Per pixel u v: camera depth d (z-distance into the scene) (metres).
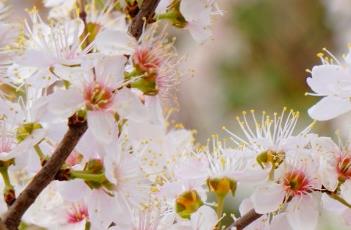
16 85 0.33
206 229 0.33
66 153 0.31
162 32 0.33
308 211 0.32
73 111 0.31
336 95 0.32
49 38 0.32
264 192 0.32
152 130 0.33
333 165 0.32
